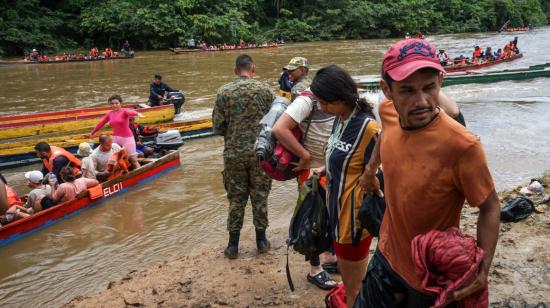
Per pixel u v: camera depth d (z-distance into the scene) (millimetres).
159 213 7281
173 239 6383
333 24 49156
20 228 6562
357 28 50375
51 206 7105
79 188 7367
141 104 14148
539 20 66438
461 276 1902
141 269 5543
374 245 5125
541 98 15773
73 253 6148
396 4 52438
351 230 3094
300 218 3592
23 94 19516
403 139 2127
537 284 3988
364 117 3084
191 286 4531
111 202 7773
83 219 7168
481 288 1966
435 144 2006
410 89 1953
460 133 1963
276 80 21438
